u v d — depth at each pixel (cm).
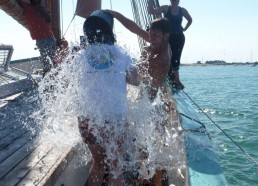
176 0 718
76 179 359
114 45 282
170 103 513
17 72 980
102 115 271
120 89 275
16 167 302
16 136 391
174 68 746
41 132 404
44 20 659
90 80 274
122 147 284
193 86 3625
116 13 331
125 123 279
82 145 368
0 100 600
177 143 400
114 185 282
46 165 305
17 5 605
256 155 824
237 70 10950
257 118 1406
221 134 1014
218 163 357
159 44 355
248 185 659
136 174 329
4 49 923
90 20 281
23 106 555
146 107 318
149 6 743
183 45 742
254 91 2952
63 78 296
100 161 292
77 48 292
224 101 2086
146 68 353
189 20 760
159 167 346
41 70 929
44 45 665
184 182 335
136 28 345
